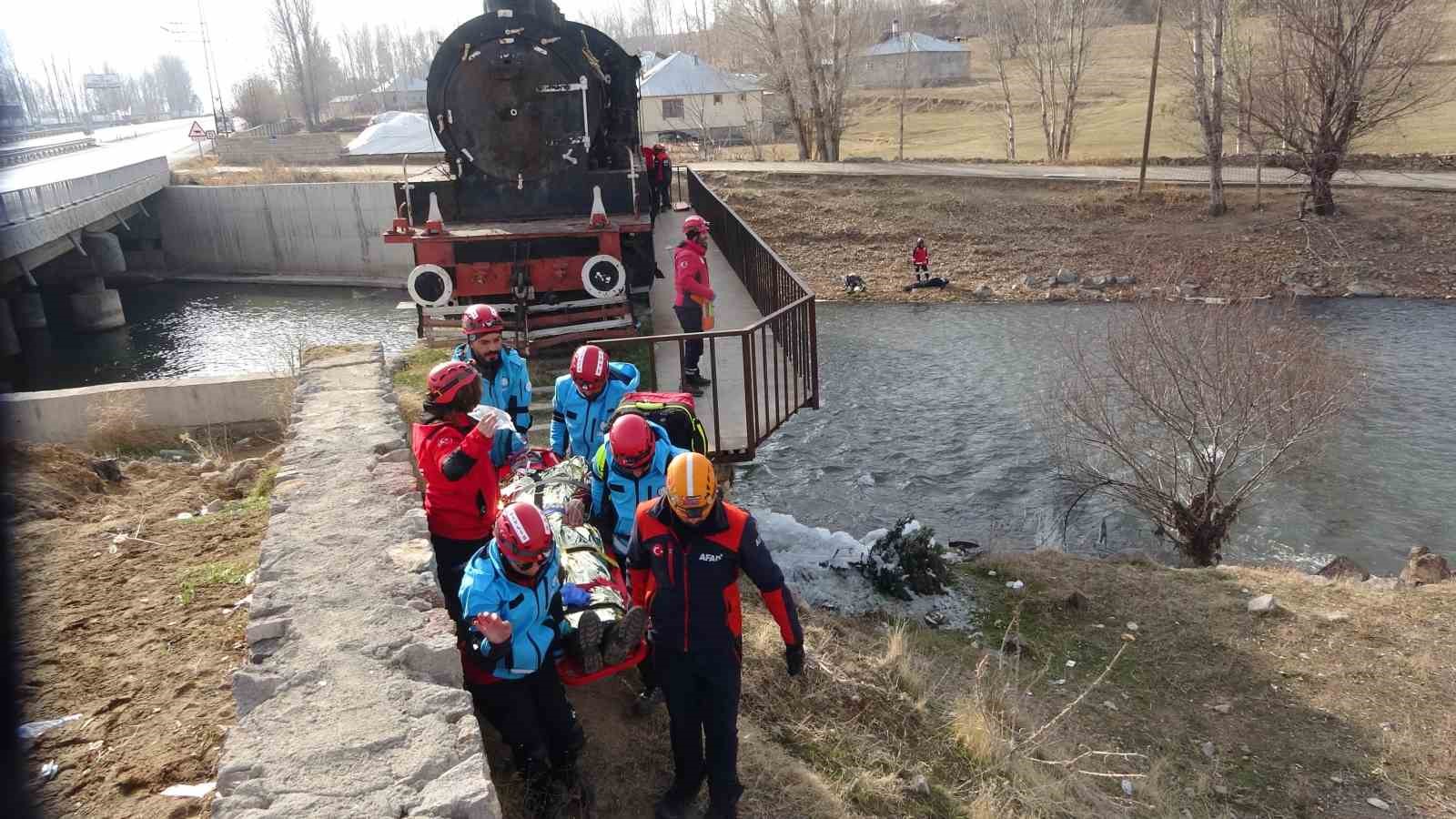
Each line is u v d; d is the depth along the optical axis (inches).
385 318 1376.7
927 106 2987.2
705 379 414.6
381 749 140.5
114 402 386.3
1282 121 1284.4
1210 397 552.1
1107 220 1371.8
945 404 820.0
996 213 1422.2
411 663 160.6
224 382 396.8
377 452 252.5
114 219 1572.3
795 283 402.9
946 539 573.0
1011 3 2089.1
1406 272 1165.1
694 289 397.4
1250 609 370.0
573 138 508.4
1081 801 249.3
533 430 392.5
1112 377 682.8
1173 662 338.0
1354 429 721.0
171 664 191.6
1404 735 291.7
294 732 143.7
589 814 176.1
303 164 2359.7
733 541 172.2
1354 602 378.9
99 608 216.5
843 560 374.0
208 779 157.3
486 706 171.6
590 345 238.4
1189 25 1381.6
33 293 1348.4
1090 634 356.8
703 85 2532.0
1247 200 1376.7
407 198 498.3
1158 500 581.0
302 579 185.6
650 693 205.5
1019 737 272.4
